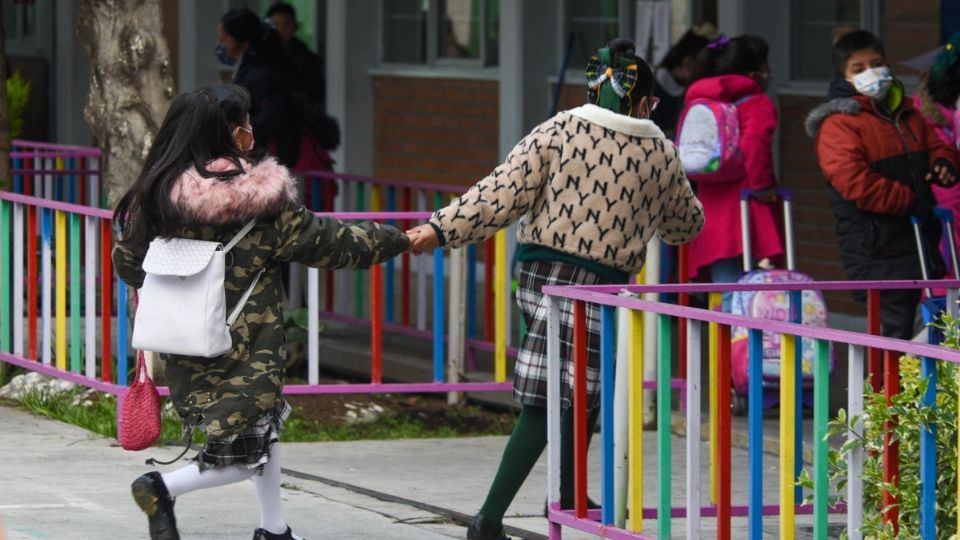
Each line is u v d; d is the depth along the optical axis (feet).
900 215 63.98
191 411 42.32
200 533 49.34
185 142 41.78
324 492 57.36
